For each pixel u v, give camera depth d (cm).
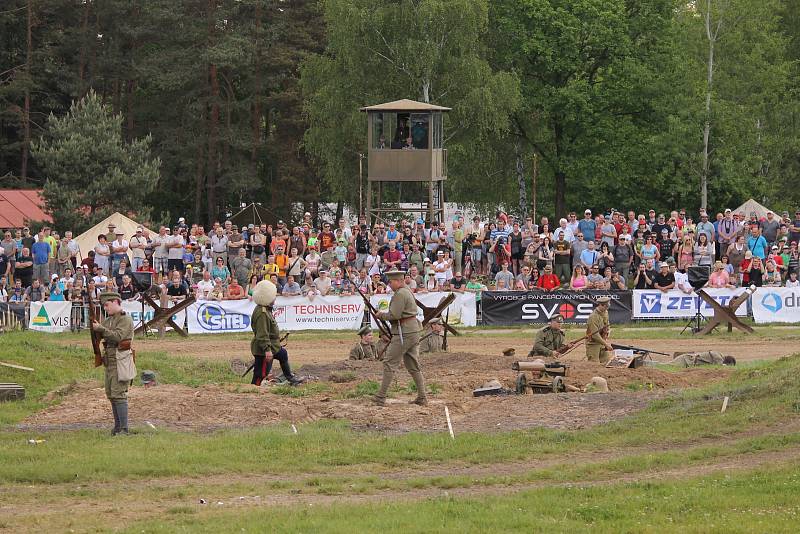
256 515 1498
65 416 2270
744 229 4675
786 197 7844
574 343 2975
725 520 1427
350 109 7012
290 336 3984
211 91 8075
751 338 3800
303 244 4553
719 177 7125
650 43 7862
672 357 3272
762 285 4259
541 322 4172
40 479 1758
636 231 4653
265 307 2550
